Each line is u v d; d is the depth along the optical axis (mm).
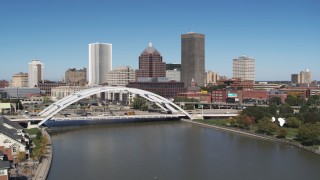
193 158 159875
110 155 164500
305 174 135750
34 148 164750
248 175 134750
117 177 131250
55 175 132500
